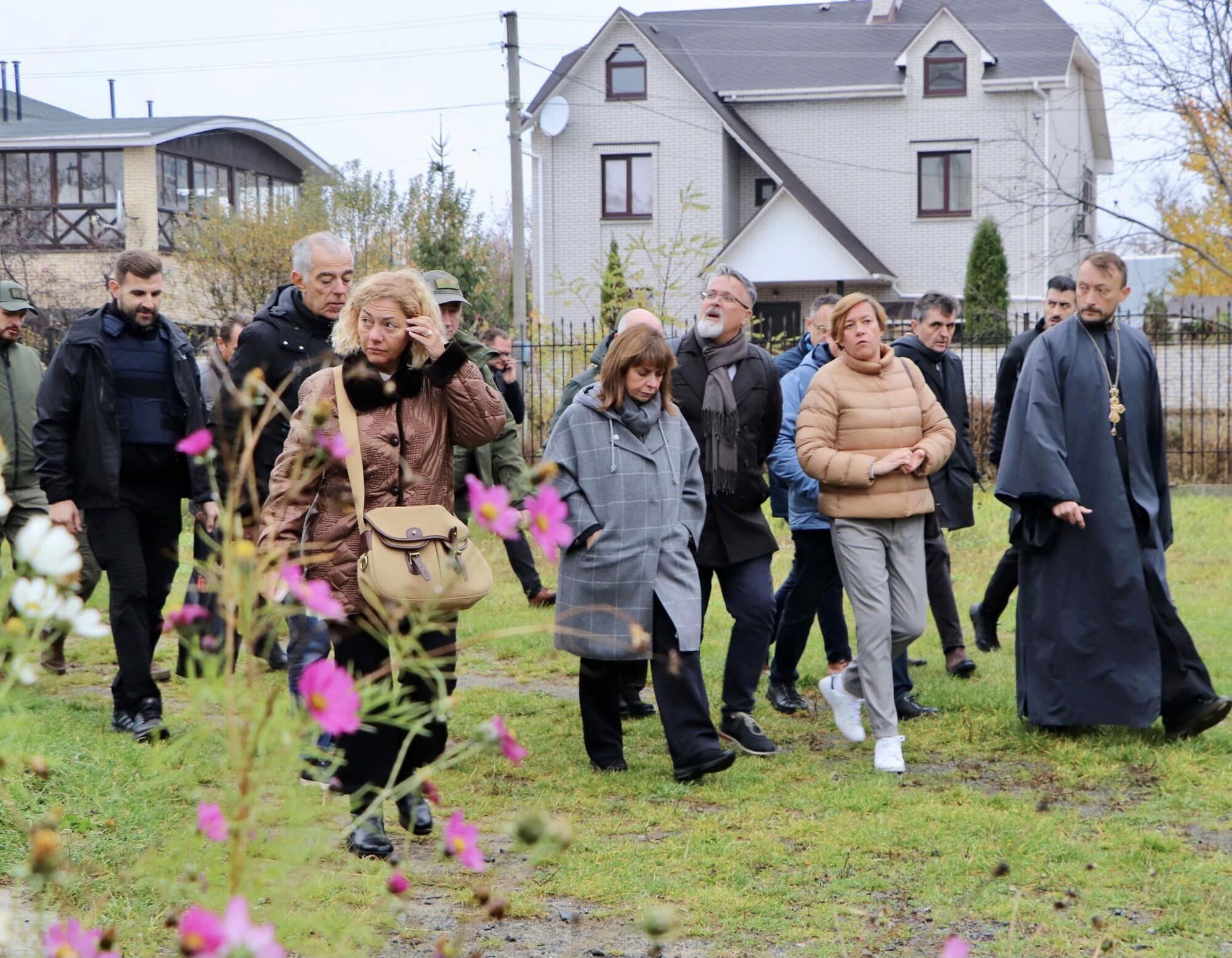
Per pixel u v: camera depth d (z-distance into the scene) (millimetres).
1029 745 6152
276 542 4191
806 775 5711
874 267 31719
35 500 7629
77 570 1970
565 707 7000
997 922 4066
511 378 9070
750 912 4117
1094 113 36562
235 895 2051
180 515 6129
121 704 5840
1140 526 6191
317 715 1915
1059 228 32125
